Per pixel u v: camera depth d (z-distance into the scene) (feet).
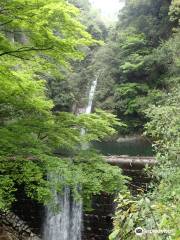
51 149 22.36
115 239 6.48
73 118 23.17
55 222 33.27
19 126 20.89
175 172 17.12
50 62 21.72
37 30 18.13
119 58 80.69
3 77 19.43
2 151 19.06
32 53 19.88
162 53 65.51
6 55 20.76
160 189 16.30
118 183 21.91
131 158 34.35
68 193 32.45
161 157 18.63
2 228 30.50
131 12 91.25
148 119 65.51
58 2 17.58
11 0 16.80
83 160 22.68
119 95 74.43
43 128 21.58
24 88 20.51
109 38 96.73
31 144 20.63
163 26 76.74
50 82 76.74
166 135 19.95
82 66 93.50
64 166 19.38
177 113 20.29
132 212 6.51
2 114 22.85
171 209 6.55
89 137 23.18
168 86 63.52
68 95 78.89
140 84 71.87
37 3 17.15
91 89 86.99
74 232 33.37
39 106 21.56
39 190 18.49
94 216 33.53
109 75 81.25
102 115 24.58
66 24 18.33
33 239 32.01
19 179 19.27
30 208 34.27
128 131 69.46
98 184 20.34
